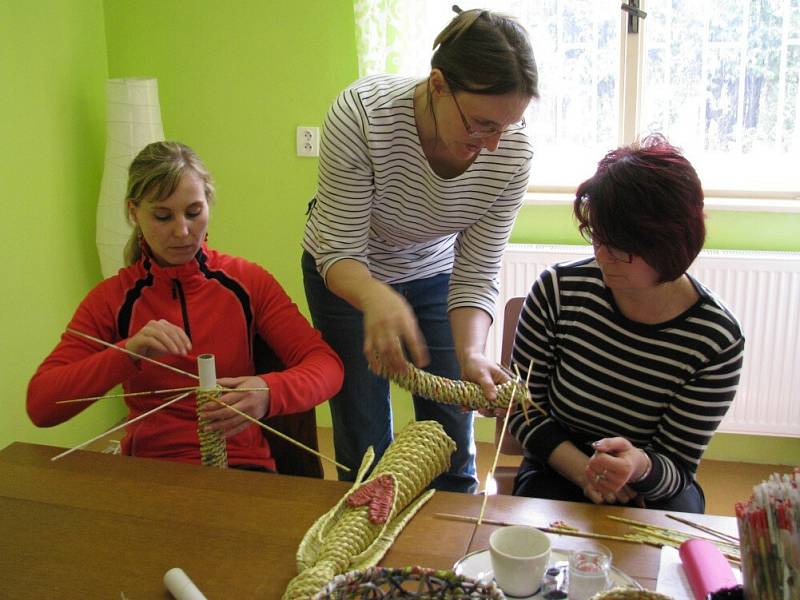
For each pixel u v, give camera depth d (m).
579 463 1.50
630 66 2.72
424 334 1.99
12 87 2.59
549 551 1.07
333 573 1.06
